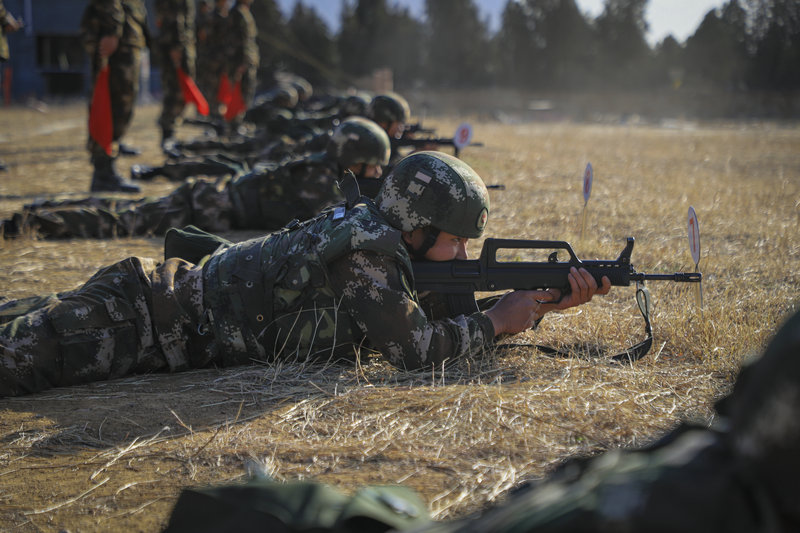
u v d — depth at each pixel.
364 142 6.42
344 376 3.36
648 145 18.52
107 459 2.66
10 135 18.64
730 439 0.89
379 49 79.19
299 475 2.46
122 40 9.28
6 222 6.63
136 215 6.82
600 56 67.88
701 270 5.38
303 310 3.33
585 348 3.72
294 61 64.38
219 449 2.68
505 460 2.53
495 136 20.19
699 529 0.78
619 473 0.89
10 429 2.90
